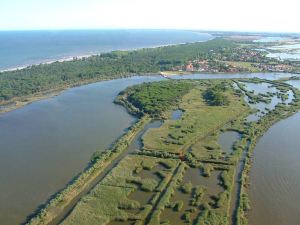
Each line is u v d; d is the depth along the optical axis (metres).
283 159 116.75
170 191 96.12
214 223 83.12
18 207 90.56
